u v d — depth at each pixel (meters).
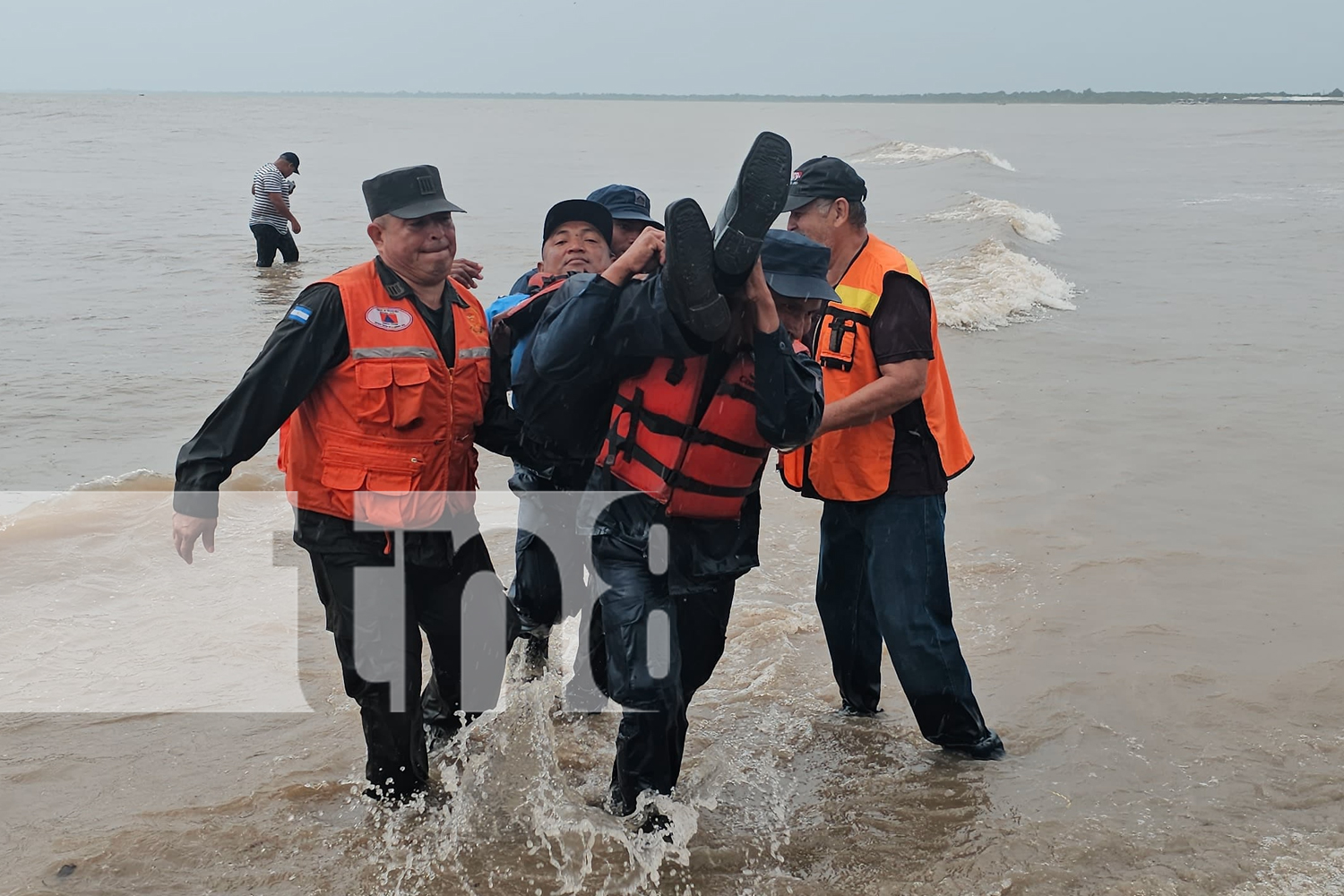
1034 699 4.59
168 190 29.16
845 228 3.93
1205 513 6.73
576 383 3.44
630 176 36.91
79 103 172.88
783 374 3.22
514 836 3.66
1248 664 4.88
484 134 77.50
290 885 3.41
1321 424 8.55
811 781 4.03
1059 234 20.20
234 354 10.72
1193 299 13.85
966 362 10.66
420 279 3.55
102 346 10.96
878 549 3.97
